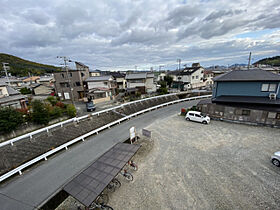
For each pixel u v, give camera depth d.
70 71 30.83
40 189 7.87
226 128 14.51
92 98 29.28
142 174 8.59
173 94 30.33
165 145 11.88
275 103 13.40
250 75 16.28
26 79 56.47
